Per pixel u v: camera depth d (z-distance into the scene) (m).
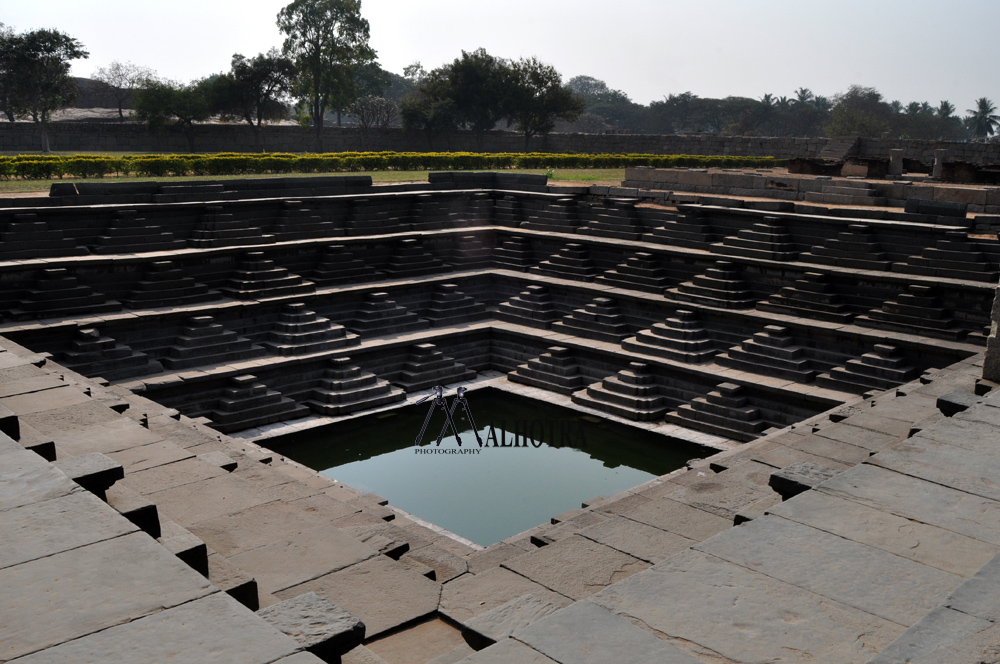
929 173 38.47
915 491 5.88
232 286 24.70
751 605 4.44
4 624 3.96
